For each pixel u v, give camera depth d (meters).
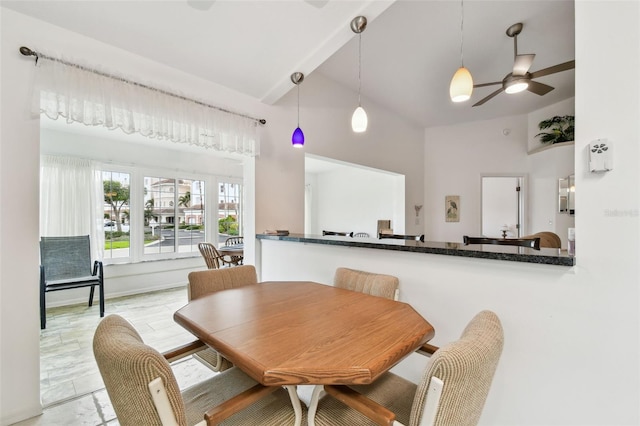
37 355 1.66
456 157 5.41
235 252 4.34
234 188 5.81
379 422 0.81
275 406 1.05
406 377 1.78
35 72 1.66
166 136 2.17
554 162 4.48
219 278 1.80
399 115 4.90
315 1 1.68
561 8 2.41
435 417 0.67
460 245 1.71
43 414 1.65
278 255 2.73
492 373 0.78
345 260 2.14
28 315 1.64
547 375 1.23
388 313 1.25
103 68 1.91
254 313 1.25
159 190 4.78
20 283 1.62
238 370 1.27
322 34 1.95
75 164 3.89
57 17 1.71
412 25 2.61
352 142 3.91
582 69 1.14
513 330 1.32
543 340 1.24
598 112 1.11
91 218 4.02
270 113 2.94
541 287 1.24
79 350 2.48
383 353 0.88
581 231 1.14
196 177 5.23
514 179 5.41
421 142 5.52
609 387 1.09
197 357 1.45
